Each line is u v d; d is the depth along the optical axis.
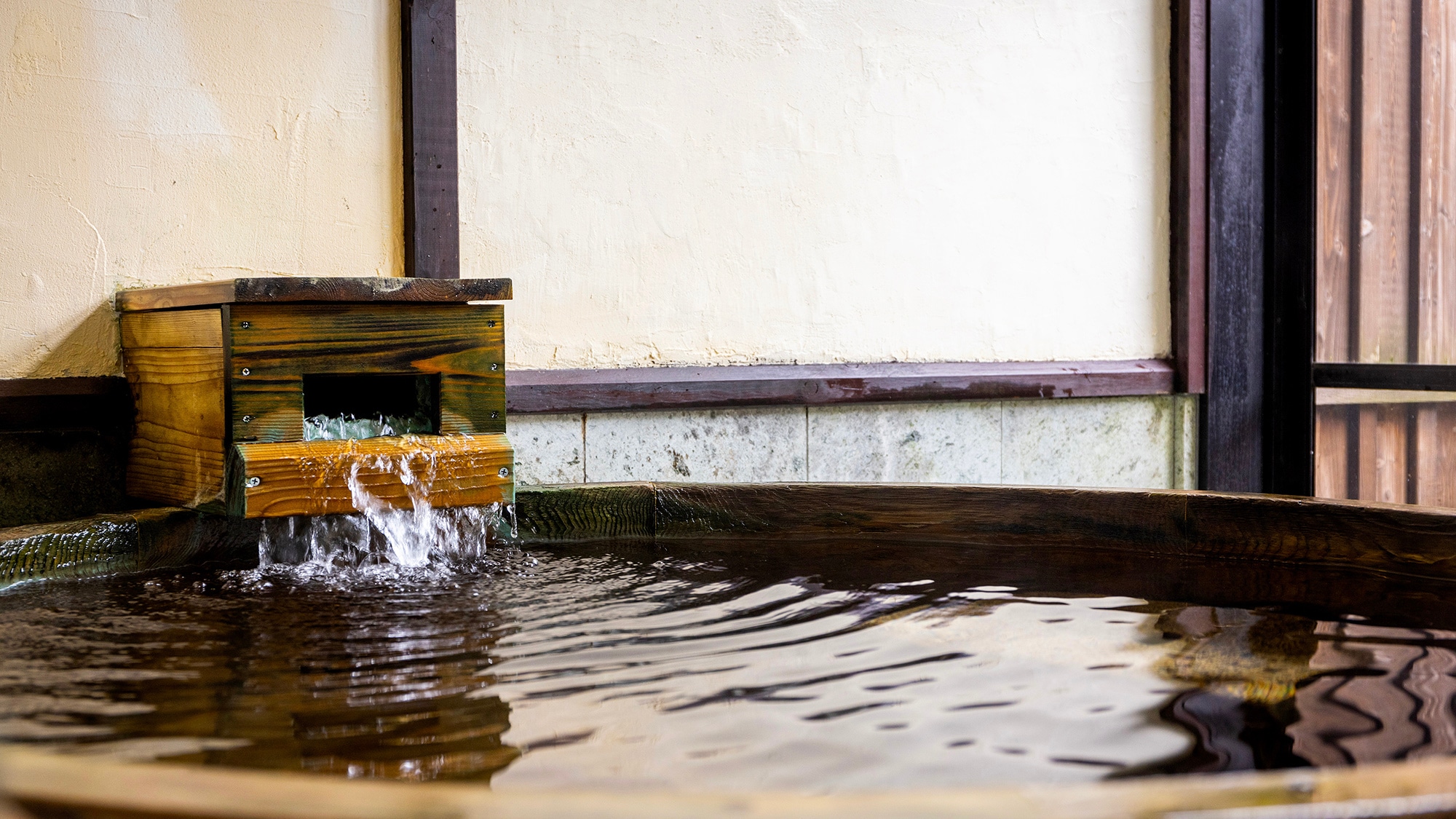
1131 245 4.28
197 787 0.78
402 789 0.77
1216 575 2.12
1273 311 4.41
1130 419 4.28
